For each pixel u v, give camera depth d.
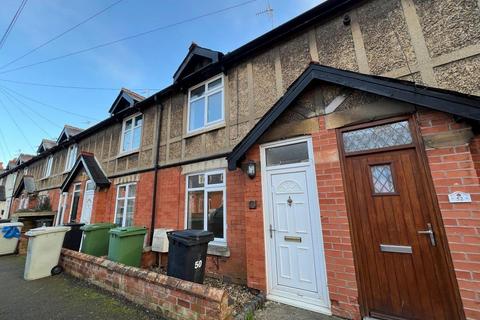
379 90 3.29
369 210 3.42
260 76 5.96
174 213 6.92
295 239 4.07
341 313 3.35
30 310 3.79
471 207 2.74
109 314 3.63
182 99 7.96
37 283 5.05
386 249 3.22
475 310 2.55
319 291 3.68
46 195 15.03
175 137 7.73
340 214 3.59
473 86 3.42
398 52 4.14
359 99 3.76
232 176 5.74
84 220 10.01
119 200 9.32
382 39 4.35
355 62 4.57
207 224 6.07
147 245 7.26
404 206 3.20
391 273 3.15
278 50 5.77
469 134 2.88
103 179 9.94
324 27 5.15
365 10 4.66
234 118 6.21
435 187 2.98
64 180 12.67
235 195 5.54
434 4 3.95
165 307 3.55
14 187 21.81
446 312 2.75
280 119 4.54
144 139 8.94
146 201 7.91
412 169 3.21
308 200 4.07
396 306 3.04
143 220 7.76
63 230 6.01
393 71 4.12
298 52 5.43
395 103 3.43
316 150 4.01
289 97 4.20
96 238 6.59
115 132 10.70
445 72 3.66
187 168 6.90
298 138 4.30
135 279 4.12
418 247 3.03
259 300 3.85
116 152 10.23
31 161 18.86
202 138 6.83
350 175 3.65
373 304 3.18
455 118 2.95
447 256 2.81
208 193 6.27
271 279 4.18
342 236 3.52
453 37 3.69
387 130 3.50
